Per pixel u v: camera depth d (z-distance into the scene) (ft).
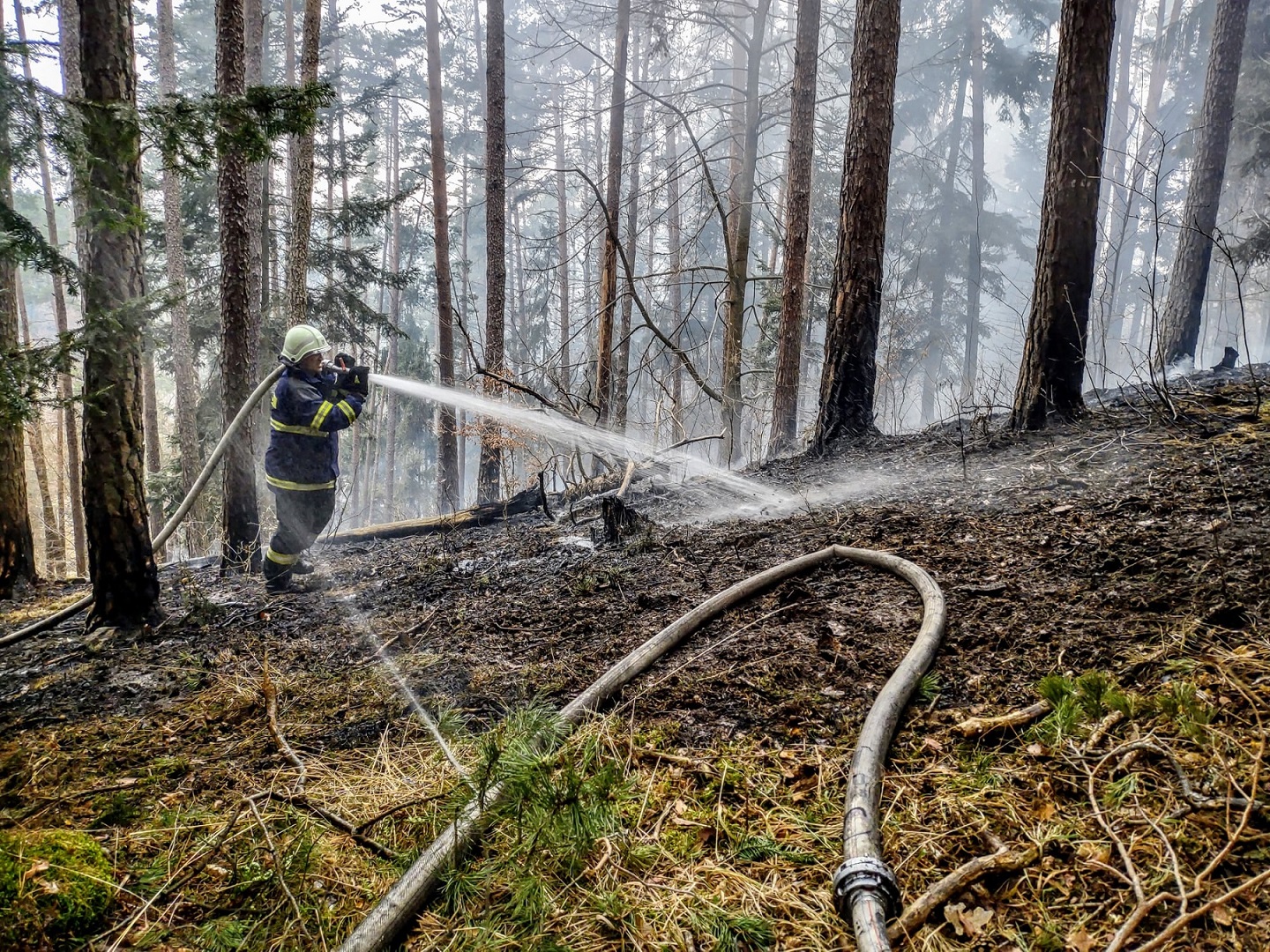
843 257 22.63
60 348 12.19
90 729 10.24
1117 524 11.71
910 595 11.00
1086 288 17.87
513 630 12.58
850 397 22.97
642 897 6.18
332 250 47.55
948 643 9.42
